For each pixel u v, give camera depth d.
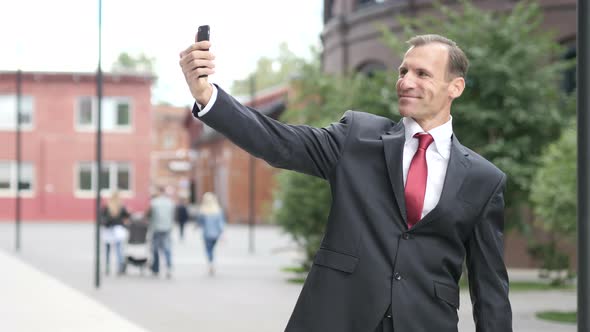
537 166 16.22
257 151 2.85
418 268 2.85
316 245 17.95
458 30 17.11
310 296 2.90
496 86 16.31
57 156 48.94
